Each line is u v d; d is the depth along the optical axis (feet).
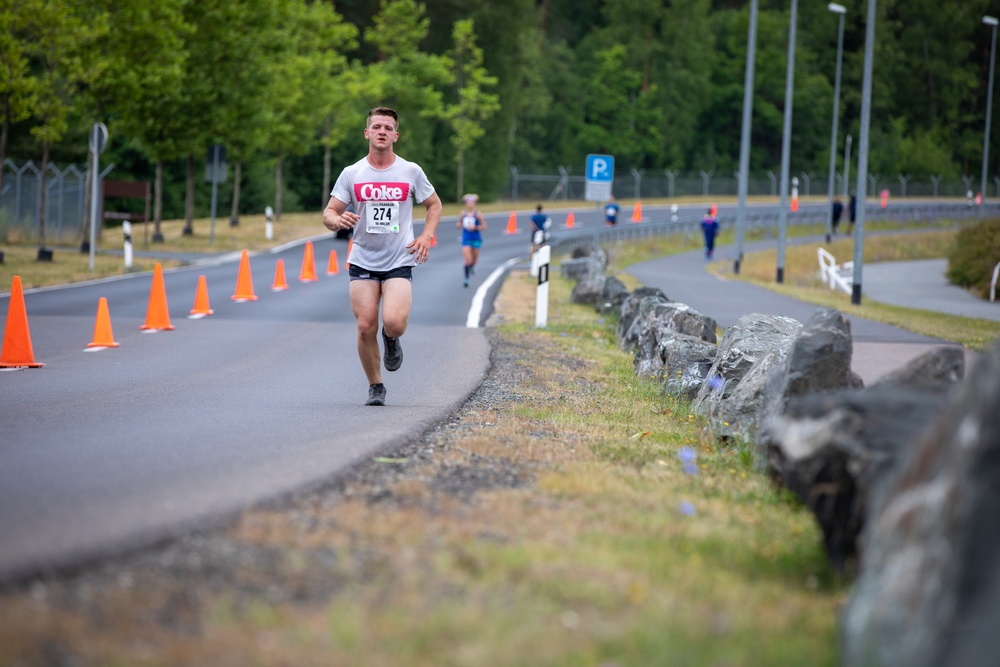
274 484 69.67
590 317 236.84
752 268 514.68
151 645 42.50
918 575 40.75
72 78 368.48
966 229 486.38
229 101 490.90
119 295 265.13
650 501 71.61
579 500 70.23
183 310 233.76
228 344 176.35
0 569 50.11
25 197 492.54
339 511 63.26
